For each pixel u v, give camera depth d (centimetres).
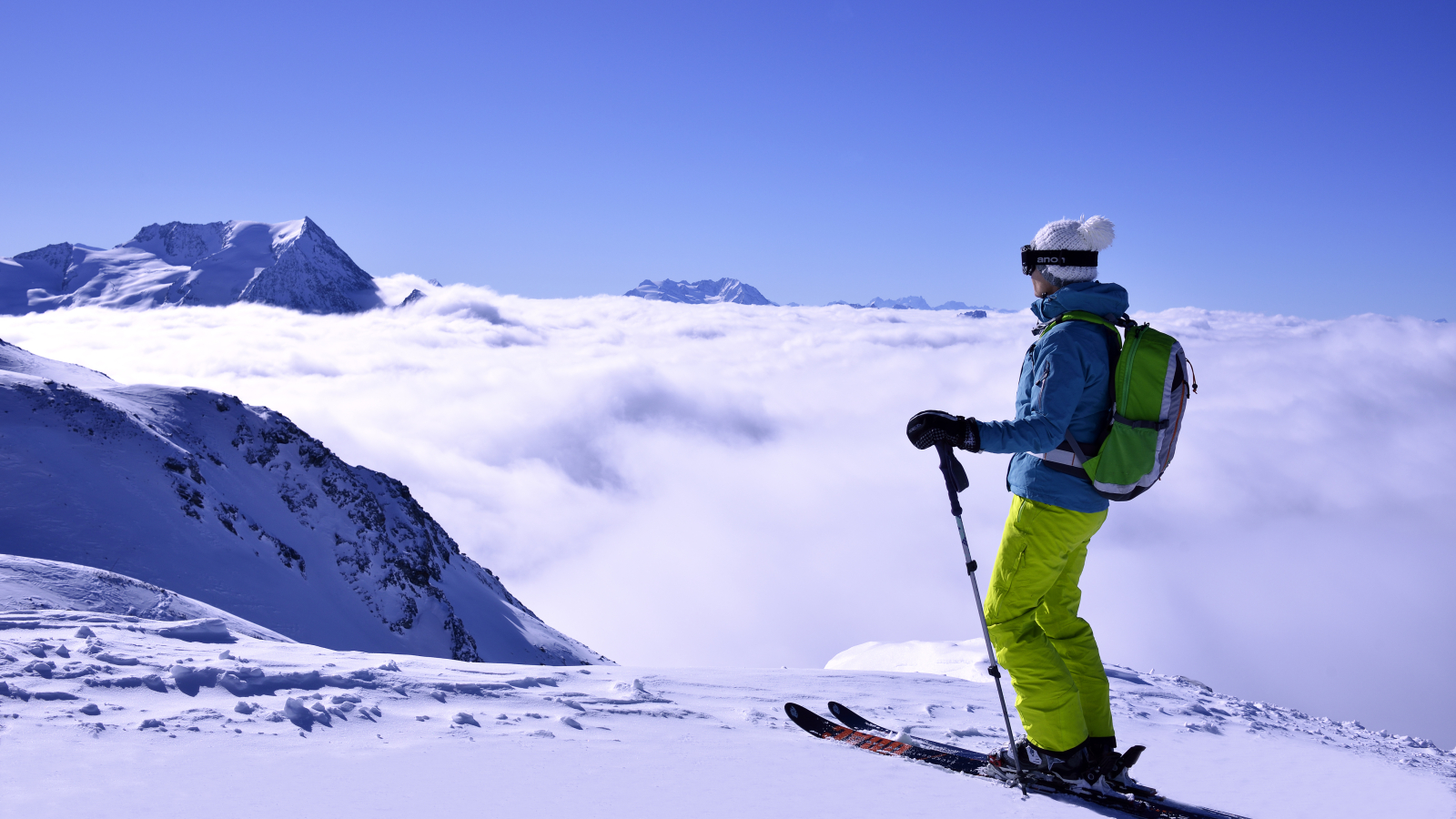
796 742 329
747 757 294
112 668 334
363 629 4650
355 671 372
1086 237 289
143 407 5409
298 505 5516
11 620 451
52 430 4181
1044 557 285
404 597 5234
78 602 1109
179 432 5303
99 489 3909
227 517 4484
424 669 432
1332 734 572
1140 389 269
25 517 3553
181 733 262
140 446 4412
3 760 220
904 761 312
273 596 4112
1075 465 282
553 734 309
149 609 1146
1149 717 538
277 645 492
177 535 3991
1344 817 294
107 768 222
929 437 281
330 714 305
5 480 3712
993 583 298
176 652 404
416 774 243
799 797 247
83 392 4603
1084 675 297
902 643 1291
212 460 5231
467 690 376
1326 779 357
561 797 230
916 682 589
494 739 293
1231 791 330
